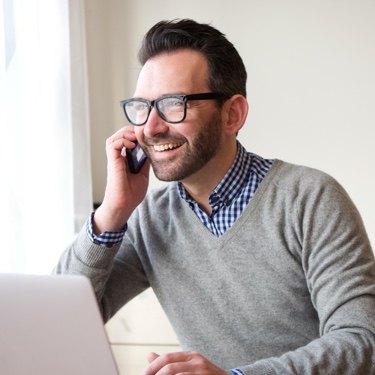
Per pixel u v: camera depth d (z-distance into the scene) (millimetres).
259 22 3697
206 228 1595
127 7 3705
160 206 1693
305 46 3695
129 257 1719
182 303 1617
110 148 1646
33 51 2650
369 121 3703
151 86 1495
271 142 3760
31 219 2623
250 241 1532
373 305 1328
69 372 946
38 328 938
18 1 2490
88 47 3717
